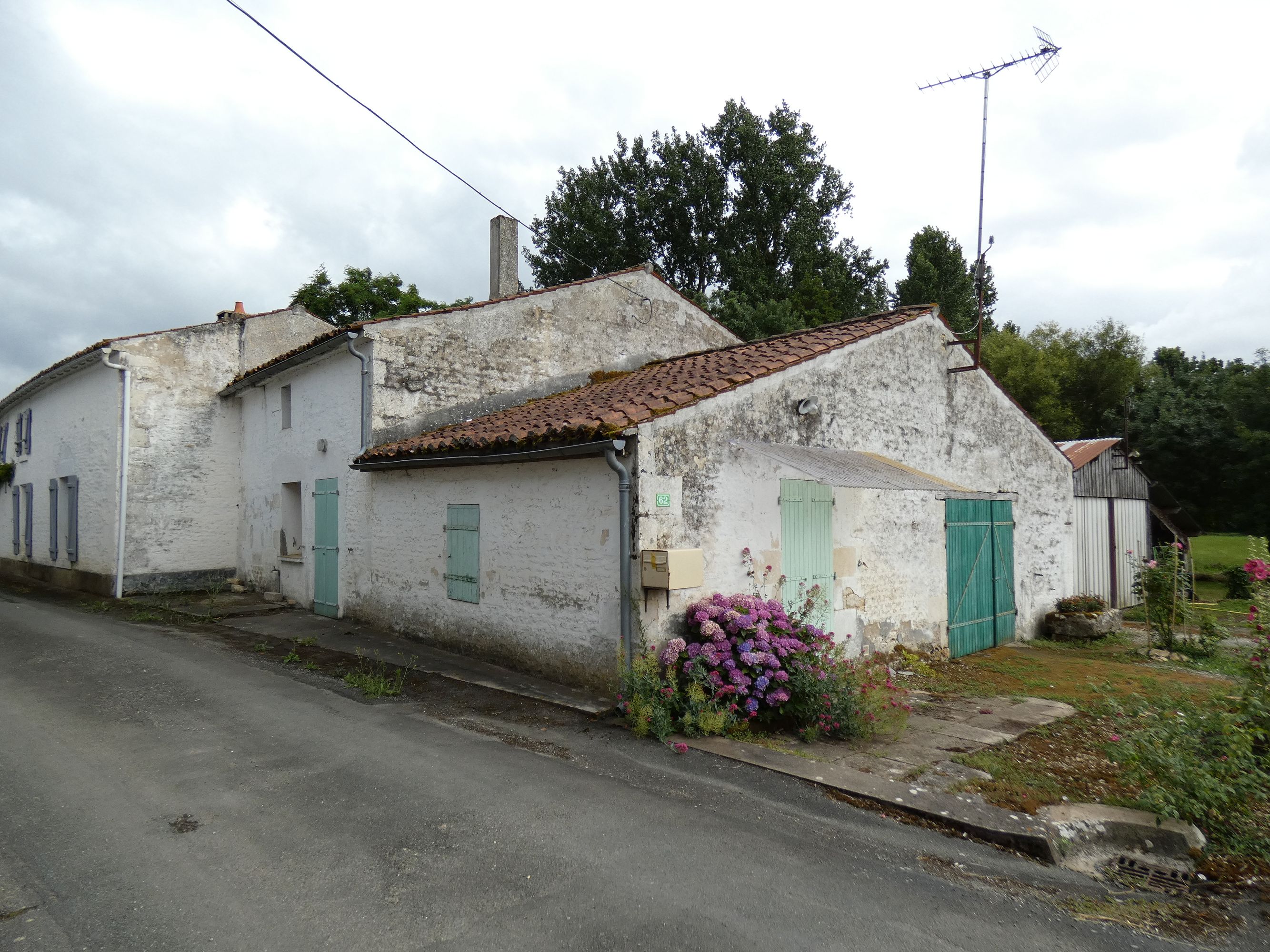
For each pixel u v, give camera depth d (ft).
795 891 12.79
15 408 68.08
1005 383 101.96
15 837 14.33
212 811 15.62
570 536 25.44
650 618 22.43
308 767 18.21
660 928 11.52
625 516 22.68
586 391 37.32
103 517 49.42
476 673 27.43
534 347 41.16
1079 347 111.55
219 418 51.21
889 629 31.40
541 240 90.17
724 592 24.77
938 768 18.60
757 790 17.26
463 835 14.60
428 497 32.73
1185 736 15.66
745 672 21.74
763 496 26.30
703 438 24.45
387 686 25.61
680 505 23.58
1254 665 16.84
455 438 30.09
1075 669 31.45
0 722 21.43
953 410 36.45
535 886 12.71
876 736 21.18
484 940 11.13
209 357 51.01
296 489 45.78
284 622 37.91
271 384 46.96
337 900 12.20
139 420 48.19
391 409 35.58
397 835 14.58
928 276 99.81
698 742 20.29
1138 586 38.83
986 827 15.11
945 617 34.35
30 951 10.68
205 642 33.32
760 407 26.53
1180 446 81.71
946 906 12.50
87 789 16.70
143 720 21.76
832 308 82.69
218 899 12.17
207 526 50.65
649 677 21.50
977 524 36.94
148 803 15.98
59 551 56.70
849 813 16.15
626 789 17.13
